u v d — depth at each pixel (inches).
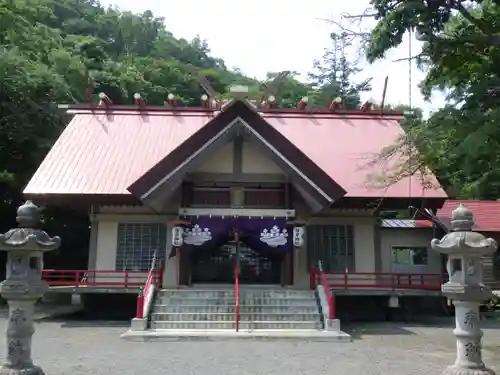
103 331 650.8
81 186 839.7
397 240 956.0
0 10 1326.3
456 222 367.9
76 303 764.6
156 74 2418.8
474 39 457.4
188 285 785.6
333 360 476.1
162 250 856.9
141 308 626.5
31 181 846.5
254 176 802.8
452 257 359.6
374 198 829.8
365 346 556.7
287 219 769.6
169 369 432.1
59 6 2930.6
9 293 344.8
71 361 464.4
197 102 2463.1
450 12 454.3
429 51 472.7
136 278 821.2
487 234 990.4
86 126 1026.7
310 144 982.4
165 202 815.7
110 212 869.2
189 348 532.1
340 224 879.1
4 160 1181.1
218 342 570.9
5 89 1151.6
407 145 522.3
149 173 730.2
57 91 1269.7
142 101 1095.0
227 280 826.8
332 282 857.5
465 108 458.3
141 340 579.5
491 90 456.8
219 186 806.5
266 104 1135.0
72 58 1651.1
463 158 436.1
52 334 625.0
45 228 1316.4
